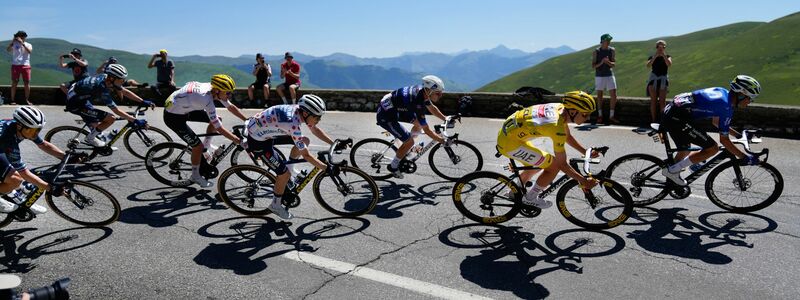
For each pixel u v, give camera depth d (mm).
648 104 10086
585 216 5297
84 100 6797
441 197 5992
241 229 5051
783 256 4414
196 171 6055
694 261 4348
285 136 5410
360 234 4945
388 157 6887
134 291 3908
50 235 4848
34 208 4781
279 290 3922
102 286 3975
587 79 159250
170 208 5598
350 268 4266
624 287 3949
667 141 5457
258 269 4242
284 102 12898
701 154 5223
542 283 4023
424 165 7359
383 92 12578
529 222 5219
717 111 5031
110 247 4621
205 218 5324
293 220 5293
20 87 13531
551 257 4457
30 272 4176
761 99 108000
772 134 9219
